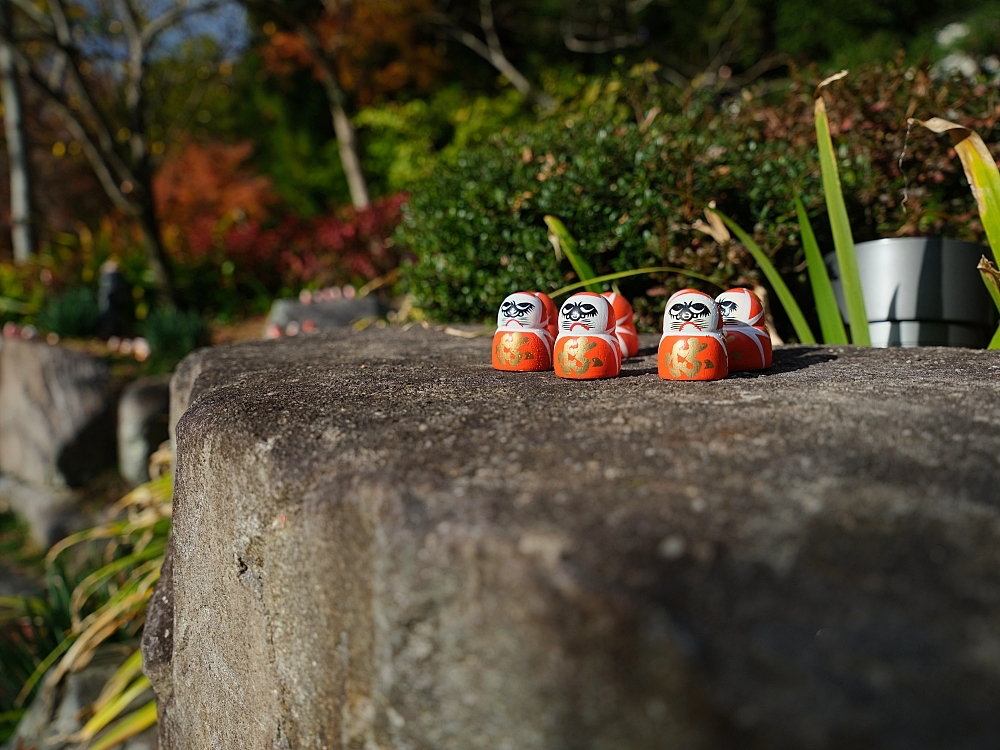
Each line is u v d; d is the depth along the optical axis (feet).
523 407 4.97
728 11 40.65
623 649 2.45
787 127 11.43
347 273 27.53
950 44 34.91
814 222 10.01
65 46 26.32
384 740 3.27
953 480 3.26
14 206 33.35
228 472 4.59
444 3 43.16
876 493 3.13
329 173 48.85
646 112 12.88
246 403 5.42
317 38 40.68
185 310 29.25
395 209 27.07
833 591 2.48
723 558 2.65
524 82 41.70
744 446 3.82
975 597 2.44
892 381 5.55
